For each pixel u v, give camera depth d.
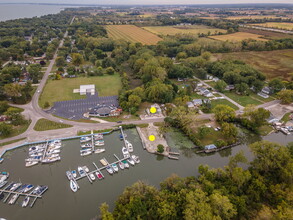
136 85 180.00
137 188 72.94
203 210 61.78
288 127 119.81
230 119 124.06
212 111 127.19
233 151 106.00
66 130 115.81
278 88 156.38
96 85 179.00
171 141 110.19
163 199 69.50
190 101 145.00
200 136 112.81
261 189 73.44
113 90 169.25
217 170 81.94
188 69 188.62
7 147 102.19
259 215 64.50
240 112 134.38
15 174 89.44
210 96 157.25
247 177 75.38
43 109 137.25
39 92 162.88
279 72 197.25
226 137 112.25
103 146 106.56
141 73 192.00
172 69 191.50
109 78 195.50
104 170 92.31
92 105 143.88
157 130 117.75
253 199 73.12
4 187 82.81
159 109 136.38
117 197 77.31
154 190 72.88
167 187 77.12
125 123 123.62
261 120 114.38
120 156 100.19
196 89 168.50
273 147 84.19
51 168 93.25
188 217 61.31
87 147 104.25
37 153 99.25
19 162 95.81
